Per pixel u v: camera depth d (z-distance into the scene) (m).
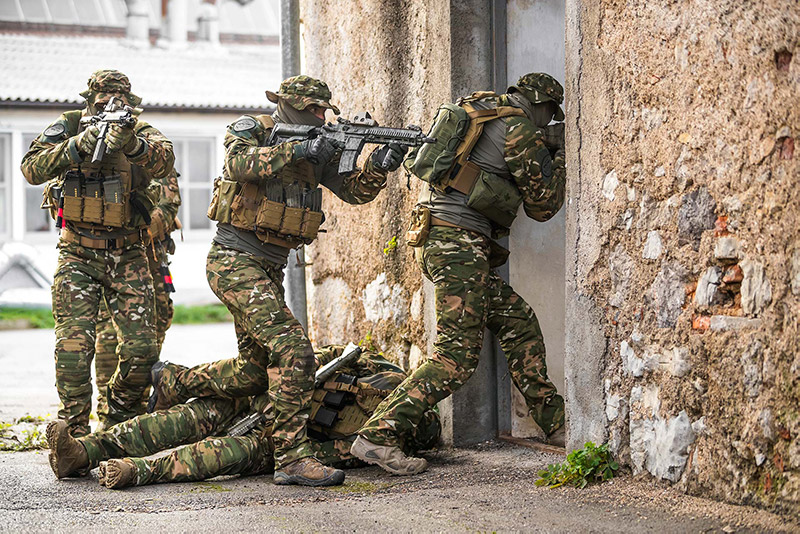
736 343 8.51
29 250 44.84
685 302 9.13
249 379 11.52
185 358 29.39
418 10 13.74
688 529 8.06
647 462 9.57
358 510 9.38
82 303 12.27
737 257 8.55
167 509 9.62
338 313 16.30
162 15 53.72
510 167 10.84
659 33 9.36
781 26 8.03
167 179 14.56
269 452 11.41
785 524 7.80
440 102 13.20
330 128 10.98
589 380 10.33
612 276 10.02
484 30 13.08
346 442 11.65
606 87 10.04
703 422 8.89
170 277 14.80
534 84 11.18
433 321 13.34
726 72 8.61
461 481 10.73
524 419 13.08
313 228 11.45
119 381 12.48
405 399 11.02
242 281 11.16
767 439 8.16
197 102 46.62
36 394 21.11
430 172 10.99
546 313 12.99
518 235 13.26
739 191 8.51
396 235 14.34
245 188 11.20
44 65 48.16
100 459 11.16
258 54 54.31
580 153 10.45
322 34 16.86
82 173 12.22
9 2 52.03
